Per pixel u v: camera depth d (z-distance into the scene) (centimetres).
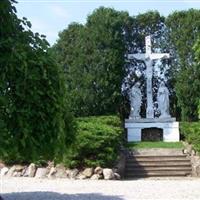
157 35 3019
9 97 871
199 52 1055
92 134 1911
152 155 2159
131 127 2627
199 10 2773
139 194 1374
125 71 2867
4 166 2048
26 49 892
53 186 1614
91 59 2592
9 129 871
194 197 1298
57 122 914
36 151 895
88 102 2573
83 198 1312
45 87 909
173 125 2612
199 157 2072
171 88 2939
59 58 2684
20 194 1405
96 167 1917
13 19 906
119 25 2656
